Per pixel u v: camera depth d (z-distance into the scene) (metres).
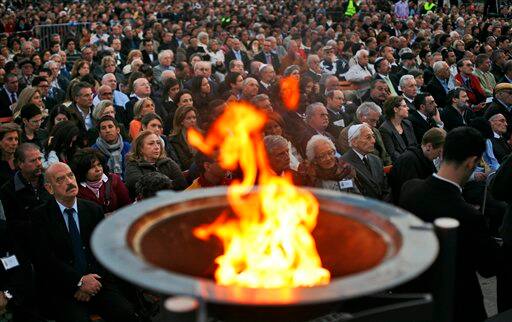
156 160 5.82
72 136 5.96
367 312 1.68
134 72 9.83
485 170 6.86
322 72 13.35
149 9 25.66
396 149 7.32
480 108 10.58
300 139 7.30
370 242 1.79
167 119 8.16
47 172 4.38
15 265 4.47
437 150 5.23
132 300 4.66
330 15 25.83
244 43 17.97
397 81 11.96
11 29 21.84
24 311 4.51
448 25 19.84
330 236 1.98
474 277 3.25
